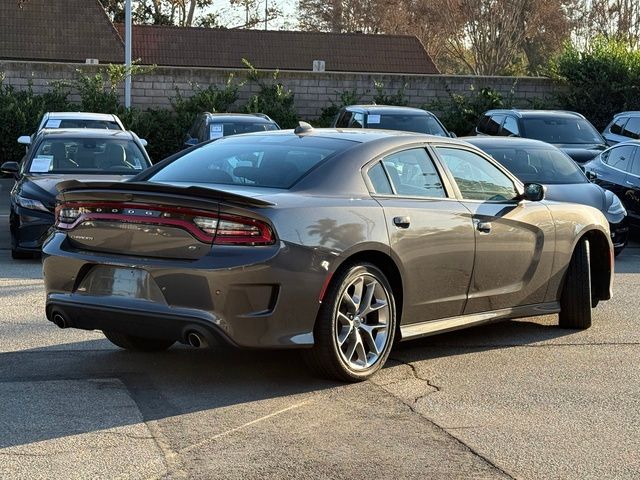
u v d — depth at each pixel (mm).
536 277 7578
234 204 5672
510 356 7102
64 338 7324
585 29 45656
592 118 26422
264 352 6988
